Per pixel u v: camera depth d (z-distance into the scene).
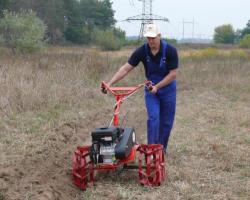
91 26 92.31
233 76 19.73
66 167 7.39
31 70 15.07
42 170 7.00
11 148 7.98
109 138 6.28
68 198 6.20
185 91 17.17
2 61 17.69
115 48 57.88
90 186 6.59
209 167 7.65
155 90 7.19
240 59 28.70
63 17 72.06
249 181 6.98
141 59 7.46
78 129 10.18
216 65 23.72
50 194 6.01
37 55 21.84
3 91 11.89
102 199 6.18
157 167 6.59
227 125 10.88
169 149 8.64
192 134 9.84
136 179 6.92
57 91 13.07
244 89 17.31
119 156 6.27
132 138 6.63
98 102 13.73
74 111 11.96
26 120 10.17
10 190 6.02
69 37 74.88
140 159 6.64
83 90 14.27
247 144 9.11
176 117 11.86
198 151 8.51
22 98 11.57
